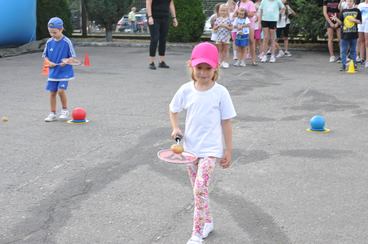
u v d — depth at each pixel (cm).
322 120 792
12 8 1798
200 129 441
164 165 638
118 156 674
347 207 509
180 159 427
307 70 1448
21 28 1866
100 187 566
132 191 554
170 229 466
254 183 575
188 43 2139
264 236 452
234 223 477
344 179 586
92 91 1133
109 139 754
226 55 1491
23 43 1950
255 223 477
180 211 504
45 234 457
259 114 904
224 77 1309
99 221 483
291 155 673
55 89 859
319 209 505
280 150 695
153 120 867
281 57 1772
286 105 980
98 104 997
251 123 841
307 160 653
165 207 513
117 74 1380
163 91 1134
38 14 2114
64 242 443
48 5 2128
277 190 554
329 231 459
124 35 2383
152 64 1473
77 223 479
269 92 1109
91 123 848
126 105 988
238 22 1499
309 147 708
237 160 653
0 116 901
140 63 1614
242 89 1145
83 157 671
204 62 425
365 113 909
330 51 1639
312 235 452
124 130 803
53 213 500
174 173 609
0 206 516
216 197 536
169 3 1467
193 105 442
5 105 993
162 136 768
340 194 542
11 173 611
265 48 1638
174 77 1329
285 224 473
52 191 555
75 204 521
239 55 1530
